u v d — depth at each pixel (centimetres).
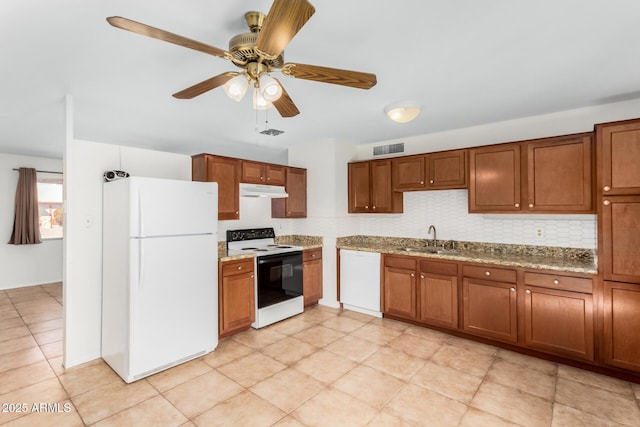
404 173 381
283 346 300
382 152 432
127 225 239
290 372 252
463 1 143
